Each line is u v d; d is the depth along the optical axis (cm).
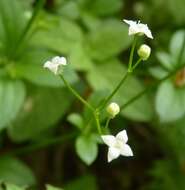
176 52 11
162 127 12
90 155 9
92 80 12
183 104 11
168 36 14
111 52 12
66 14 13
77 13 13
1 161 11
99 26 12
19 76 10
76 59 12
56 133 12
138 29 8
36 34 12
